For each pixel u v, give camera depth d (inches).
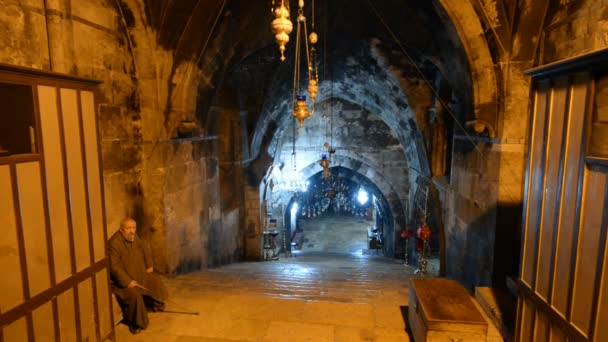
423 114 322.3
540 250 99.3
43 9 139.3
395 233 478.9
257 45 267.0
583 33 148.4
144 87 202.2
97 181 128.0
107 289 135.3
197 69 220.1
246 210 413.1
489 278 193.3
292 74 344.8
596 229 76.8
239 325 160.9
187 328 158.2
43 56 139.6
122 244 159.3
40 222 103.8
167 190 215.8
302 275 269.1
